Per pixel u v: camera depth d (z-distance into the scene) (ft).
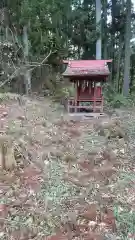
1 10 38.34
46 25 38.91
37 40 40.19
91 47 51.16
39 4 35.42
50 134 17.58
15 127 17.39
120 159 14.48
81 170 13.19
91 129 19.58
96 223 9.36
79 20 45.80
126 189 11.56
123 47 62.39
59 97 36.99
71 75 23.50
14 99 29.17
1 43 37.65
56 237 8.71
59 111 25.84
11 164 12.73
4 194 10.91
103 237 8.69
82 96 25.05
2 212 9.84
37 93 41.42
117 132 17.84
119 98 35.63
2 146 12.64
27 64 39.55
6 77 38.63
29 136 16.05
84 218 9.61
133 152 15.52
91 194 11.11
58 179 12.17
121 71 63.87
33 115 21.98
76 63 25.66
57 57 44.24
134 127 19.98
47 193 11.07
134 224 9.32
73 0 51.31
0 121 19.12
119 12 55.62
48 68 45.06
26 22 36.88
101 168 13.24
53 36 42.24
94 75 23.44
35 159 13.85
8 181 11.77
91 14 51.39
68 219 9.51
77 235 8.80
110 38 60.49
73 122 21.94
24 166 13.12
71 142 16.66
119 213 9.87
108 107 32.14
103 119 22.18
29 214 9.78
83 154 14.88
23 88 41.29
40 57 42.86
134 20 55.52
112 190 11.44
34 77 44.96
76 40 48.01
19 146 14.35
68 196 10.93
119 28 55.98
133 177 12.57
